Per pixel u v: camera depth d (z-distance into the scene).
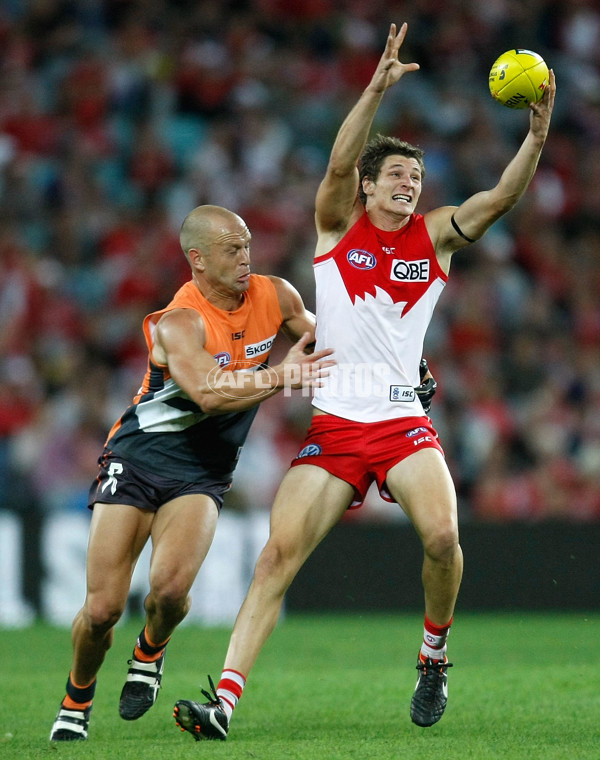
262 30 63.41
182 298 17.97
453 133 61.28
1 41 60.69
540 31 66.81
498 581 39.69
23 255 52.03
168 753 15.45
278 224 55.75
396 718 19.31
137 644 18.58
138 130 58.31
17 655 29.55
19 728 18.58
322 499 17.73
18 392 46.25
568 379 52.38
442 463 17.67
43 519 38.44
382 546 39.66
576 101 64.31
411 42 64.31
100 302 51.66
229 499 44.00
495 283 55.09
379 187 18.14
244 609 17.09
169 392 17.86
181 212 55.69
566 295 57.25
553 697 21.27
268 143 58.78
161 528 17.81
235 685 16.72
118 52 60.47
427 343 51.78
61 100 58.88
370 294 18.02
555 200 60.41
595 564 39.72
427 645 17.81
